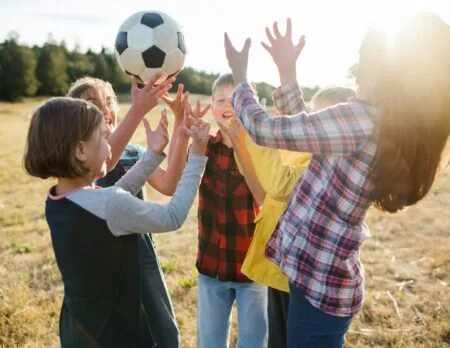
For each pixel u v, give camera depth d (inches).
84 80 104.0
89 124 69.7
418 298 178.2
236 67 81.5
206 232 113.2
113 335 73.2
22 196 373.7
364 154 68.1
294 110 82.3
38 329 153.6
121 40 100.5
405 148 64.1
